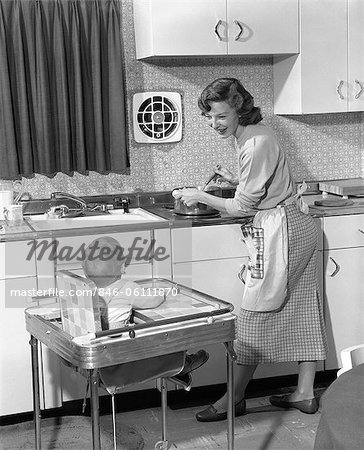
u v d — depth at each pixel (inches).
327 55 167.2
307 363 148.3
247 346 144.5
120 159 163.9
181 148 173.0
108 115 163.6
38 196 164.2
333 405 72.6
